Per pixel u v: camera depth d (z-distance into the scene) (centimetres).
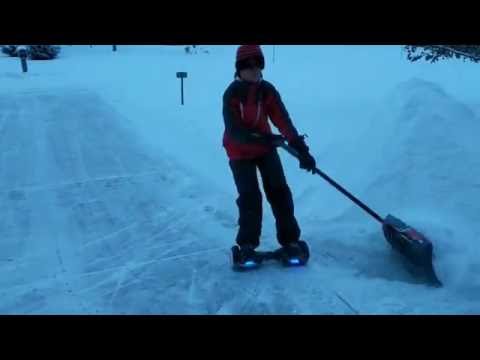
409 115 529
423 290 351
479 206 425
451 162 470
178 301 347
